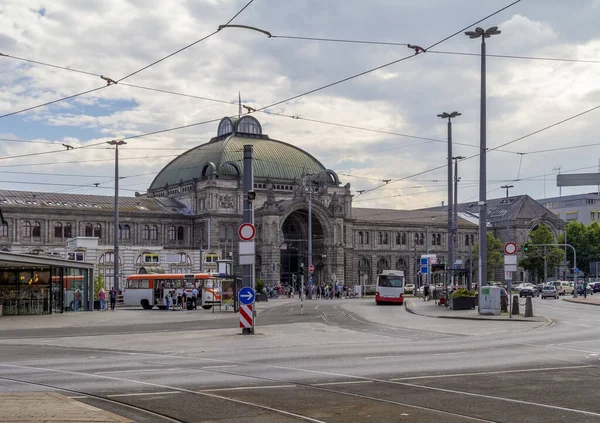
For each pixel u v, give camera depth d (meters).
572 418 14.27
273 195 136.25
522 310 59.34
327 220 142.25
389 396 16.89
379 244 162.00
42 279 63.94
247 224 36.50
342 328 41.34
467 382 18.95
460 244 168.75
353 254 156.38
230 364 23.25
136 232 134.88
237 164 140.12
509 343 30.53
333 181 150.88
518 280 166.75
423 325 43.91
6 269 64.38
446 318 50.97
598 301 81.19
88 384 18.83
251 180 37.84
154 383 19.02
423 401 16.25
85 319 55.34
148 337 35.56
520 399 16.42
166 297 76.00
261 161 144.50
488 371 21.08
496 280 163.75
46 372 21.34
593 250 164.25
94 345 31.22
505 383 18.77
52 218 126.19
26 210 123.50
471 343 30.64
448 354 25.83
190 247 139.50
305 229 147.12
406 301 83.94
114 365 23.19
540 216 171.00
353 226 157.75
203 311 71.12
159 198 145.12
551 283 117.88
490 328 40.94
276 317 54.94
